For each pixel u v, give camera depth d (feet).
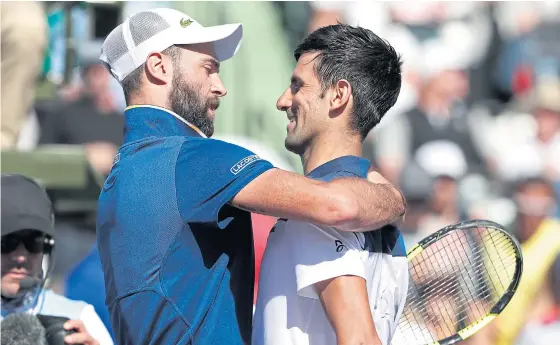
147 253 36.65
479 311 44.68
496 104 118.11
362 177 37.73
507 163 108.99
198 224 36.52
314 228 36.73
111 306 38.14
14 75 69.46
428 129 105.50
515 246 42.98
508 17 121.70
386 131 104.47
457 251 45.37
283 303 37.52
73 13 77.00
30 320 39.78
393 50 38.99
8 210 44.29
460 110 110.83
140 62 38.86
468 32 117.80
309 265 36.40
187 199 36.35
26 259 44.68
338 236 36.63
